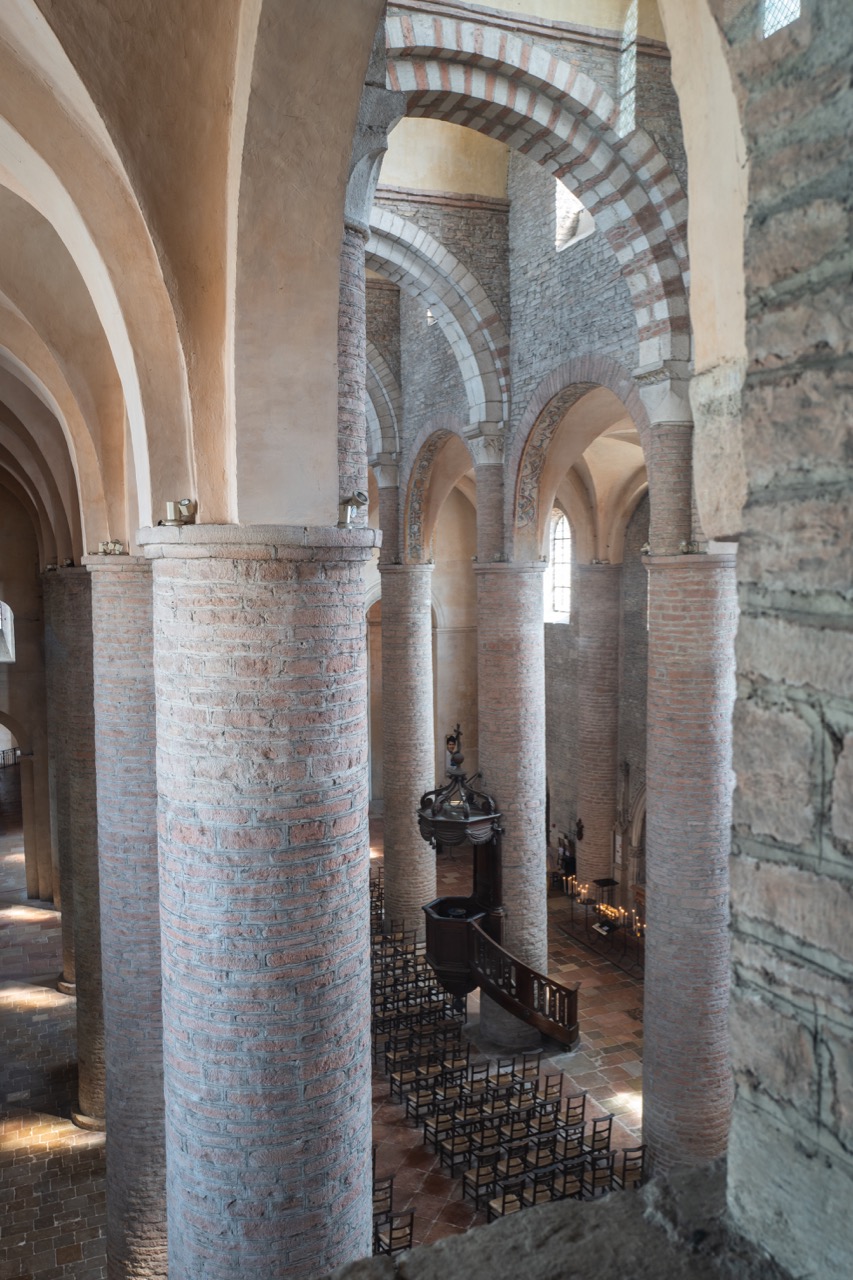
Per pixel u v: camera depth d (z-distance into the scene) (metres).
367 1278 2.38
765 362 2.19
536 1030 14.77
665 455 10.30
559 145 9.83
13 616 21.91
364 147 5.74
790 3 2.06
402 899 18.47
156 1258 8.75
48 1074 14.61
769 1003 2.24
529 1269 2.37
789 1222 2.19
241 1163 5.12
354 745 5.36
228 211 4.84
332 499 5.24
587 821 21.06
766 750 2.23
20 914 21.14
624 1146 12.05
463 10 8.76
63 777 16.77
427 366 17.09
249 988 5.11
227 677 5.05
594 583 20.61
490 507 14.35
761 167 2.17
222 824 5.08
